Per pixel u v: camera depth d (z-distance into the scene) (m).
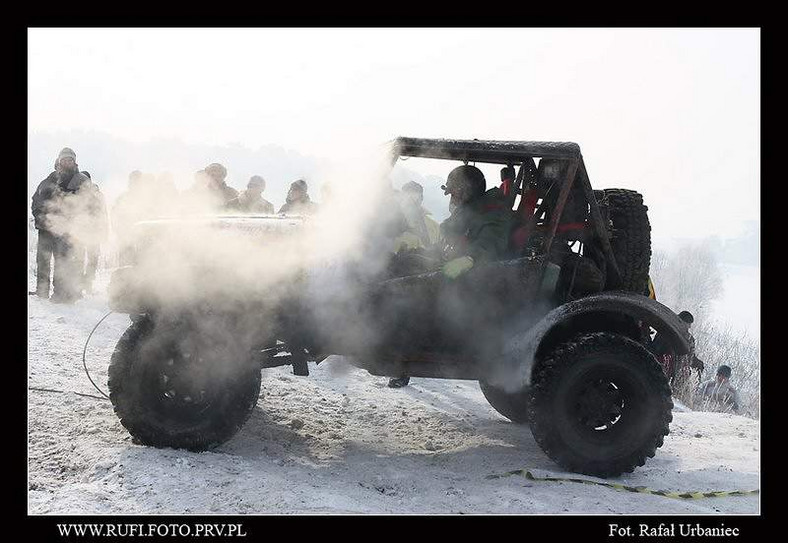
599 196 6.67
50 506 4.82
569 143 6.06
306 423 7.15
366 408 7.82
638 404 6.02
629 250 6.45
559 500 5.41
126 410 5.88
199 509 4.92
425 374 6.28
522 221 6.32
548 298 6.31
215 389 5.95
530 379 5.91
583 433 6.04
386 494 5.50
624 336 6.14
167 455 5.71
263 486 5.30
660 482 6.01
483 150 6.04
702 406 10.96
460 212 6.35
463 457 6.42
